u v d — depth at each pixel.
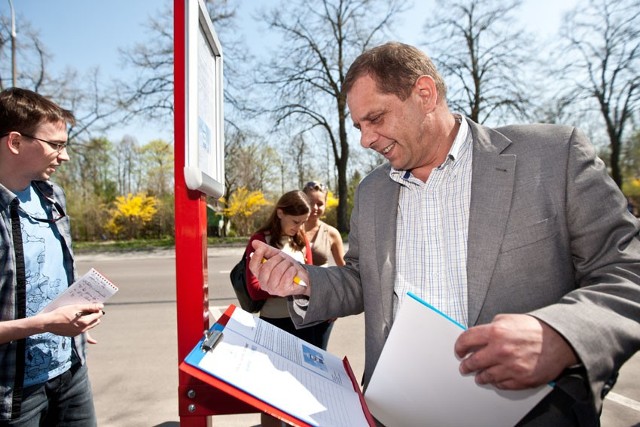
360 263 1.36
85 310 1.56
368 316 1.32
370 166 21.09
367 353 1.31
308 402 0.84
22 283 1.55
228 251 15.36
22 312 1.55
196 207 1.04
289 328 2.64
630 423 2.86
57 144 1.67
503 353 0.75
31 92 1.64
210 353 0.84
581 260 1.08
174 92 1.01
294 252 2.81
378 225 1.35
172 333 5.09
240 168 20.56
